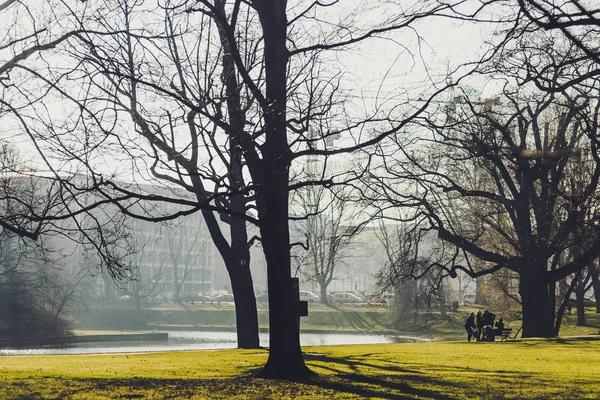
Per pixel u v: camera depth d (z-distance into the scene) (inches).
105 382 614.9
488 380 660.7
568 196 1407.5
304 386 596.1
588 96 1254.9
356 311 3486.7
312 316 3457.2
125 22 792.9
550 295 1812.3
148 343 2316.7
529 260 1563.7
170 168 695.1
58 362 888.3
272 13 704.4
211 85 749.3
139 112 778.8
